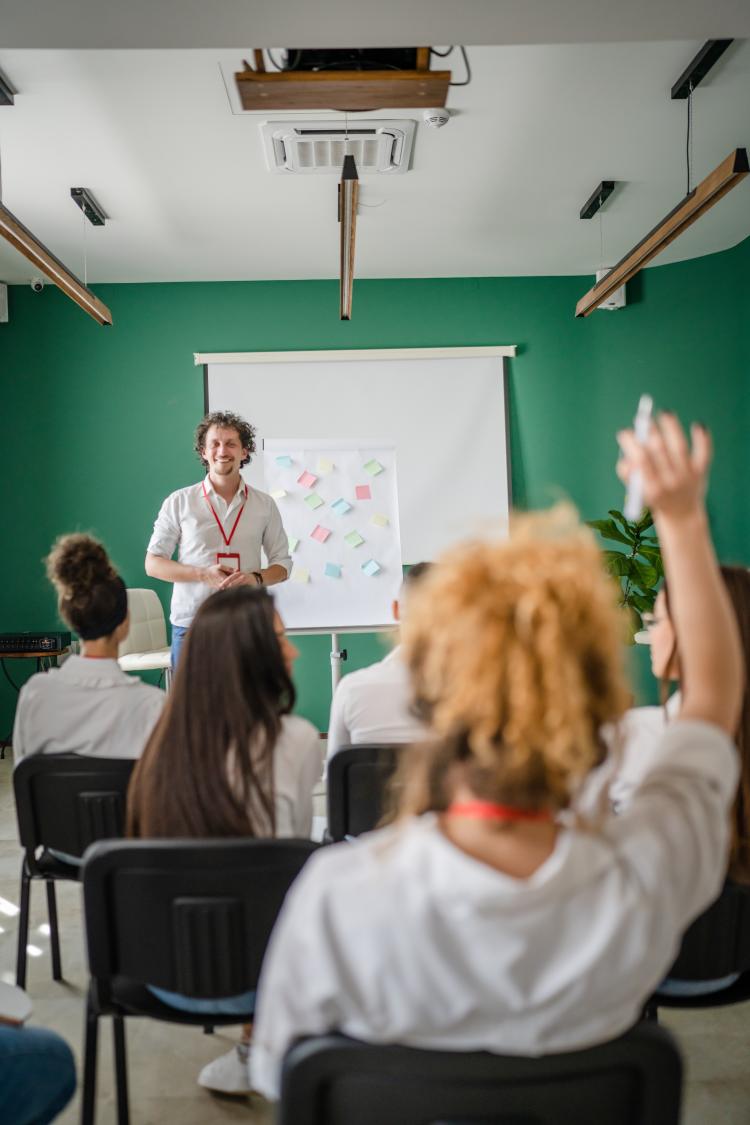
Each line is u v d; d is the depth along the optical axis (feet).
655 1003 5.36
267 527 14.23
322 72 8.65
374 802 6.48
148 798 5.11
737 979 5.47
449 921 2.22
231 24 8.46
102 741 6.78
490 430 19.22
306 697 19.30
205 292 19.12
